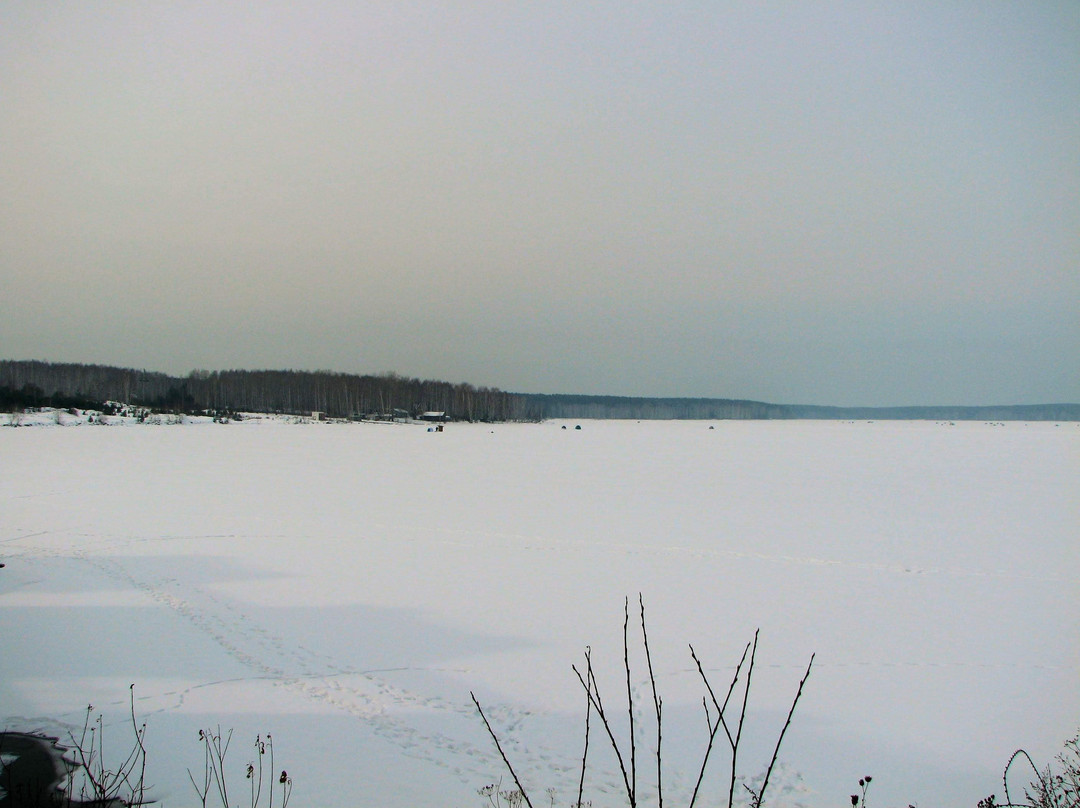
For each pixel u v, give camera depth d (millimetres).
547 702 7188
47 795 5051
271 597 10852
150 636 8859
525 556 13992
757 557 13977
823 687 7637
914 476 28328
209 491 22844
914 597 11172
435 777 5590
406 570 12742
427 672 7910
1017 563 13461
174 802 5016
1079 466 32500
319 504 20484
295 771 5578
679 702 7254
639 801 5344
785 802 5410
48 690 7109
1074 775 5387
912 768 5934
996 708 7109
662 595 11258
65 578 11773
